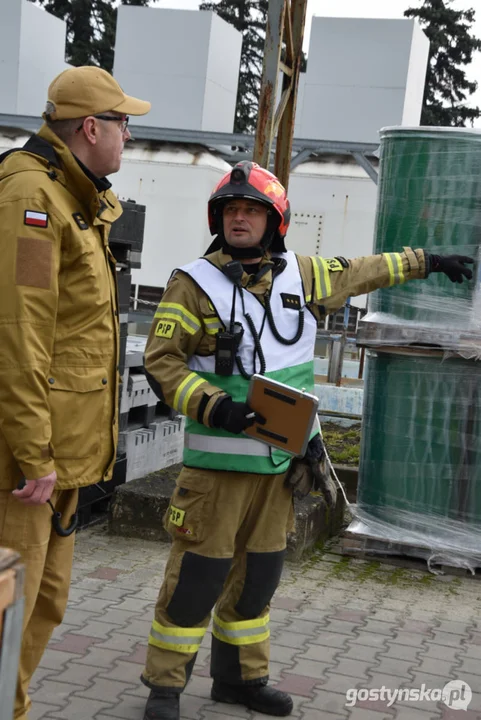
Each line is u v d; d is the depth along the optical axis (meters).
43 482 2.58
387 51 16.91
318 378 11.35
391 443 5.16
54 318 2.61
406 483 5.15
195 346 3.13
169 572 3.21
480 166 4.89
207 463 3.10
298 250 15.81
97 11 37.72
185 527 3.14
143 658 3.77
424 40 17.95
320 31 17.16
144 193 16.42
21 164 2.65
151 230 16.38
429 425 5.07
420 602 4.71
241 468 3.08
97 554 5.03
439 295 4.99
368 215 15.45
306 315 3.25
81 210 2.73
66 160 2.69
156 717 3.14
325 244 15.67
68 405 2.71
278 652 3.95
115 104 2.79
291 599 4.60
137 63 17.95
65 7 37.75
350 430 7.93
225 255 3.16
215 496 3.13
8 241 2.56
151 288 16.30
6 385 2.55
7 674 1.54
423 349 4.98
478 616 4.57
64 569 2.90
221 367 3.07
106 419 2.86
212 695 3.46
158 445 6.11
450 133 4.90
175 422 6.38
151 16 17.84
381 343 5.05
